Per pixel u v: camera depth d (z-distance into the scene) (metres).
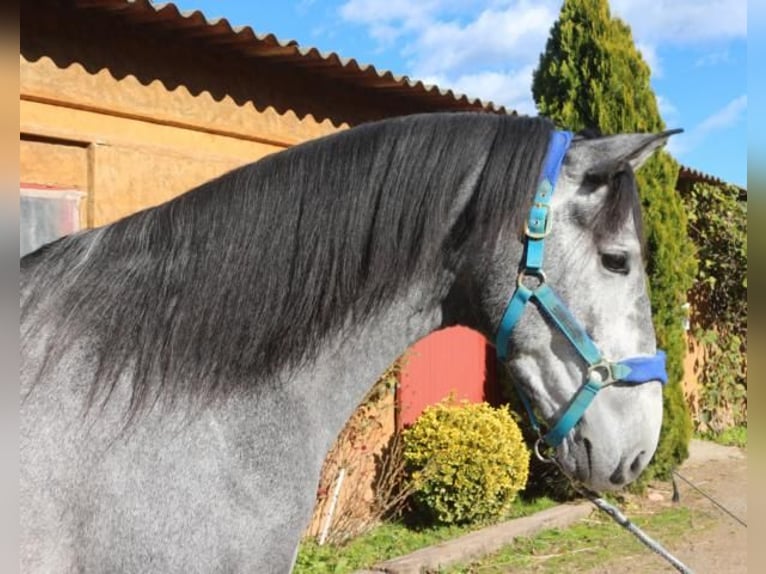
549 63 6.29
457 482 5.09
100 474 1.46
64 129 3.69
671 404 6.57
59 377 1.51
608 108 6.01
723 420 9.78
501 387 6.53
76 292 1.60
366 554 4.65
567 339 1.75
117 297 1.60
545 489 6.26
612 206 1.76
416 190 1.76
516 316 1.76
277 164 1.74
